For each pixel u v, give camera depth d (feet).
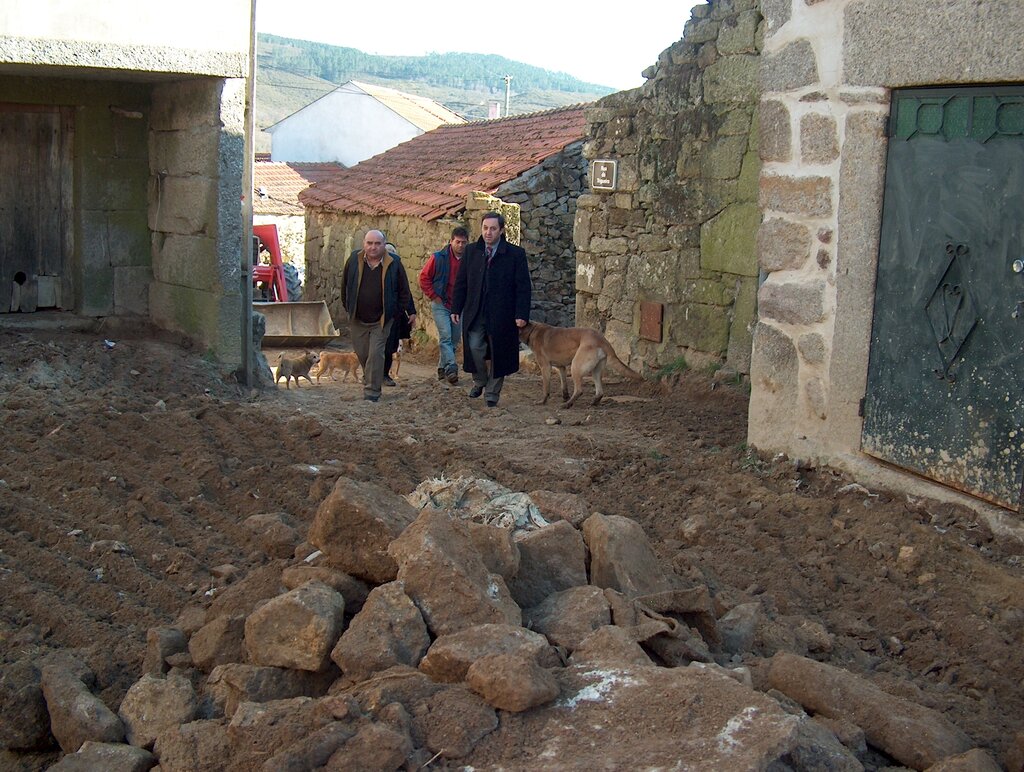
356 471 19.85
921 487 17.70
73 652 12.70
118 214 32.12
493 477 20.61
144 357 28.81
